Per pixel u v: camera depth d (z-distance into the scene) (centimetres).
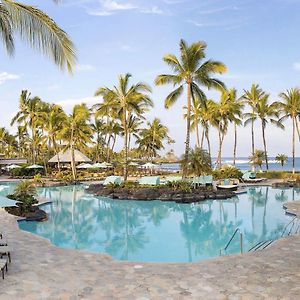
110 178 2991
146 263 880
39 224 1677
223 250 1230
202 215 1906
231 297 642
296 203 2017
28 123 5500
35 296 650
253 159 4691
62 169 5397
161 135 6028
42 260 899
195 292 669
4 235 1204
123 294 661
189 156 2566
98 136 6119
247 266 834
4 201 1403
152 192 2436
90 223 1730
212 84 2888
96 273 793
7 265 840
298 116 4616
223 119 4609
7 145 7631
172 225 1681
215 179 3547
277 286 695
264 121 4809
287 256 916
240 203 2280
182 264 867
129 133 5866
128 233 1522
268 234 1448
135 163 5247
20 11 881
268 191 2906
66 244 1334
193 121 4688
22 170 4709
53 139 5031
